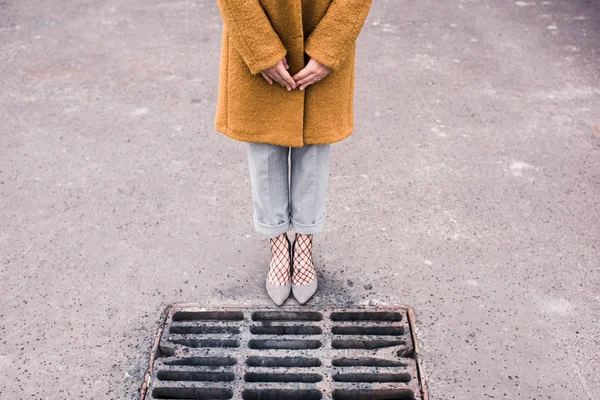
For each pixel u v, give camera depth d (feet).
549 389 6.68
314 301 7.80
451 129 11.54
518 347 7.16
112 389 6.75
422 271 8.25
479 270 8.27
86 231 9.00
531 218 9.25
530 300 7.80
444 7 17.06
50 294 7.92
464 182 10.07
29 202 9.59
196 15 16.44
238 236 8.91
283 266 7.84
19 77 13.29
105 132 11.43
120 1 17.31
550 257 8.50
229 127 6.47
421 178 10.17
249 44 5.67
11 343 7.23
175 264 8.40
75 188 9.92
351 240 8.80
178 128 11.59
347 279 8.13
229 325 7.52
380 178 10.16
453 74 13.51
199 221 9.21
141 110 12.16
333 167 10.43
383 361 7.07
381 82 13.17
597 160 10.62
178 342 7.34
